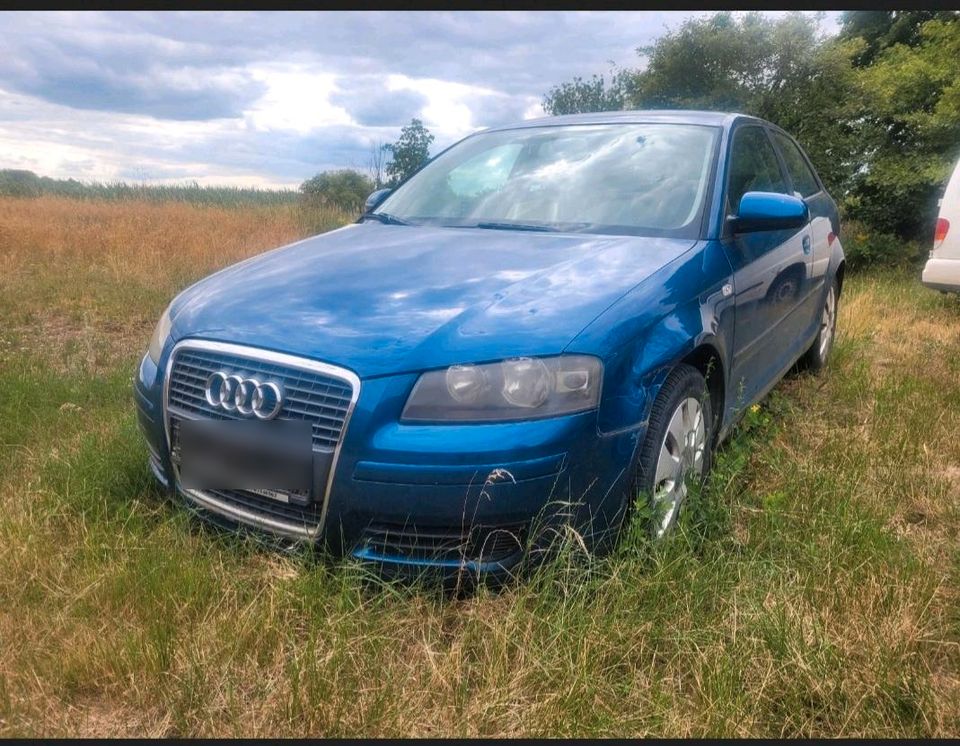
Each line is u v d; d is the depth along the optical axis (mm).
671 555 2484
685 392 2811
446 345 2363
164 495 2939
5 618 2295
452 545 2340
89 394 4348
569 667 2059
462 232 3373
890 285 9680
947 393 4602
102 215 13914
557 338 2377
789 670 2074
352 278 2832
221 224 12625
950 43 11758
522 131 4152
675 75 12180
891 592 2373
